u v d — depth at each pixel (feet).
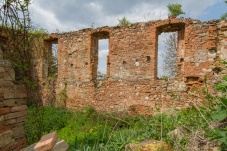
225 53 26.09
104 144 14.53
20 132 13.46
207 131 10.48
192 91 27.84
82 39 37.32
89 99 36.11
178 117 15.69
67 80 38.99
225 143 8.00
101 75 39.99
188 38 28.25
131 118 29.12
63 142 10.70
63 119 30.86
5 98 12.43
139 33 31.81
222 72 23.77
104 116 30.12
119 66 33.35
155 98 30.35
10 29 14.06
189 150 10.04
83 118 30.94
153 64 30.63
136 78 31.91
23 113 13.78
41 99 40.98
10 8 13.30
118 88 33.37
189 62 28.17
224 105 9.27
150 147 11.30
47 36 40.60
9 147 12.53
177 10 38.17
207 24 27.27
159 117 16.16
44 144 9.93
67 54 39.11
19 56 14.78
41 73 40.83
